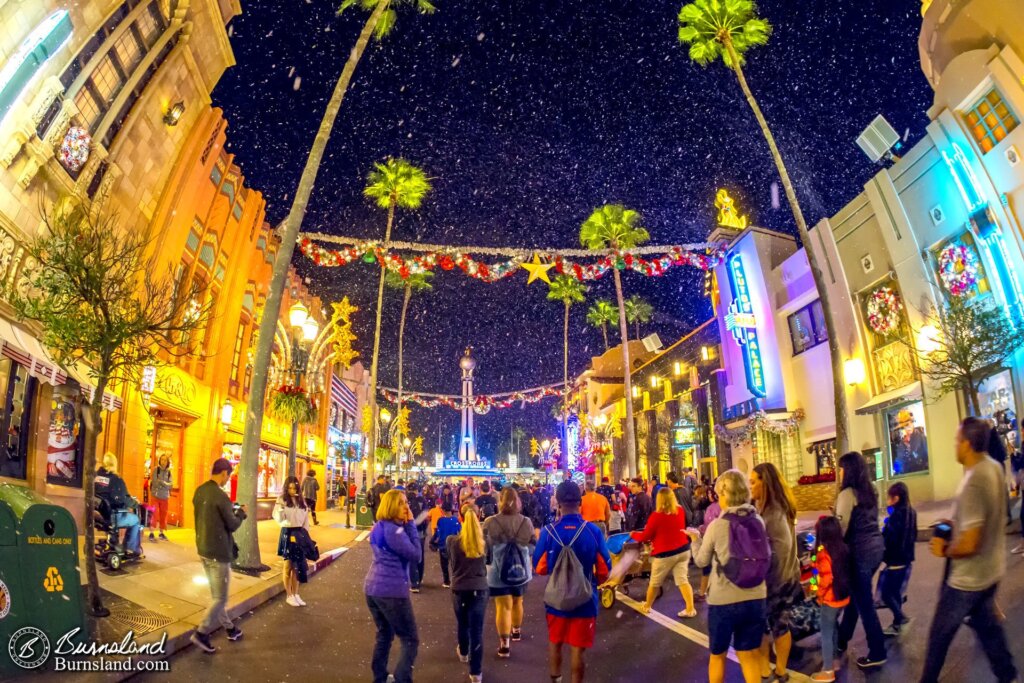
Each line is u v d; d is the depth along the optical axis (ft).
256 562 45.57
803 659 24.86
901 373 75.82
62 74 46.37
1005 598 28.27
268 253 101.04
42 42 41.96
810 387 92.17
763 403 99.55
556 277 184.55
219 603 27.12
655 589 34.86
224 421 83.10
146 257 59.36
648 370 176.55
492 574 28.07
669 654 26.89
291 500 38.22
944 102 67.46
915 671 21.97
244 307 93.04
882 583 27.02
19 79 40.34
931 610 29.48
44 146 43.09
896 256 74.79
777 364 97.09
